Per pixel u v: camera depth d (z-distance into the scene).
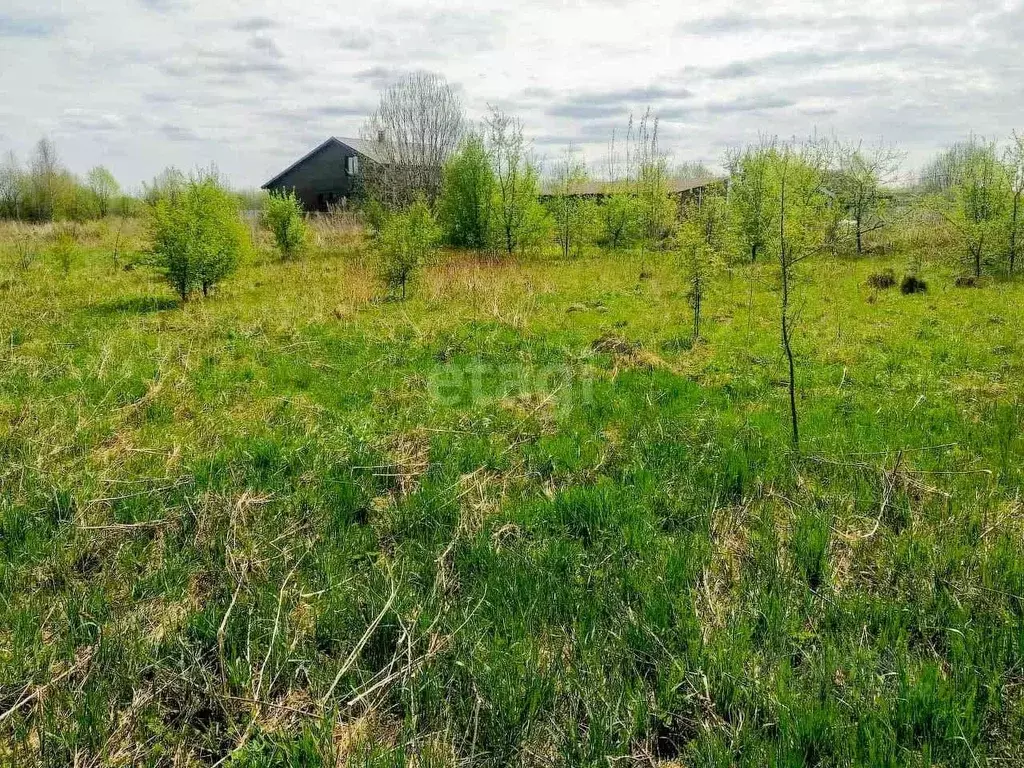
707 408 7.13
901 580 3.98
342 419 6.73
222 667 3.29
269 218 22.47
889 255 22.22
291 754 2.76
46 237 27.34
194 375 8.27
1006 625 3.52
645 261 21.78
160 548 4.39
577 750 2.84
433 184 33.09
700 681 3.18
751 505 4.99
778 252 7.01
